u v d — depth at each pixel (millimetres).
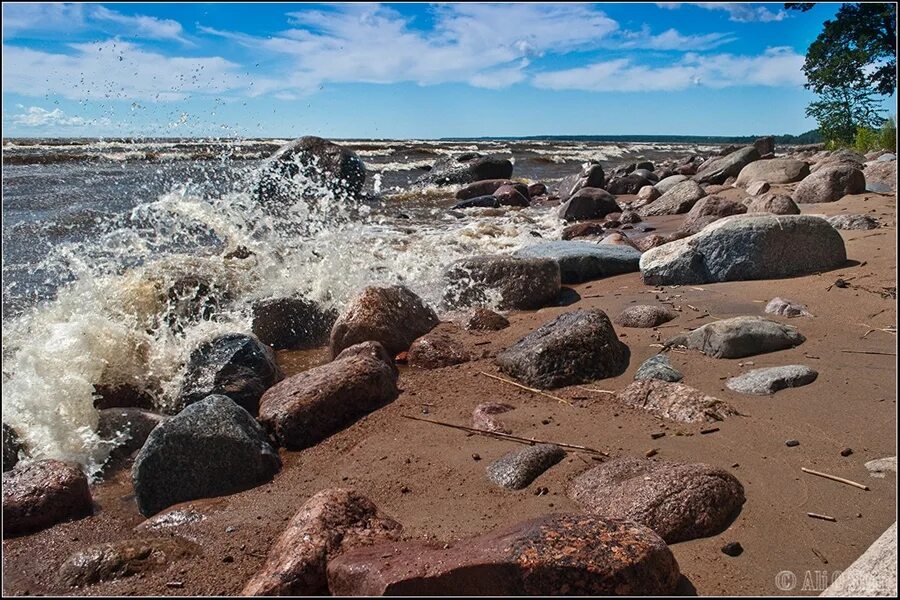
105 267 7316
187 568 2756
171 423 3496
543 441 3520
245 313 6004
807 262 6004
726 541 2621
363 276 6785
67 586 2715
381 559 2369
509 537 2352
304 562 2453
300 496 3277
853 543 2562
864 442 3232
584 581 2197
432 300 6277
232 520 3111
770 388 3832
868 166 11906
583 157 33281
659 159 34594
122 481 3773
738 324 4465
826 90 22016
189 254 8219
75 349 4676
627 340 4879
